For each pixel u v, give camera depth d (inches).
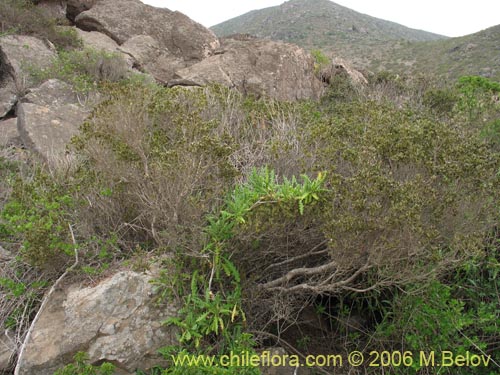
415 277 114.0
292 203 114.7
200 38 450.6
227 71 388.5
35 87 293.7
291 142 154.3
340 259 113.3
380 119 147.9
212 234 118.6
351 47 1875.0
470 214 119.6
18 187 142.1
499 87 316.5
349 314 143.3
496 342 134.0
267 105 199.6
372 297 147.1
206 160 124.5
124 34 441.7
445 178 117.6
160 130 145.3
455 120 179.9
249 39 489.7
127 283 121.9
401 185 111.4
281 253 131.6
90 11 453.1
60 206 139.0
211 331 121.5
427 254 117.0
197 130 131.4
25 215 132.8
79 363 107.8
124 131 138.0
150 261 129.0
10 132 232.2
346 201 112.6
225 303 120.1
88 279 129.8
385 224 104.8
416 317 128.0
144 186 131.0
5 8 354.0
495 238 135.2
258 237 119.3
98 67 331.0
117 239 137.1
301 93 400.5
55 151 208.4
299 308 143.6
